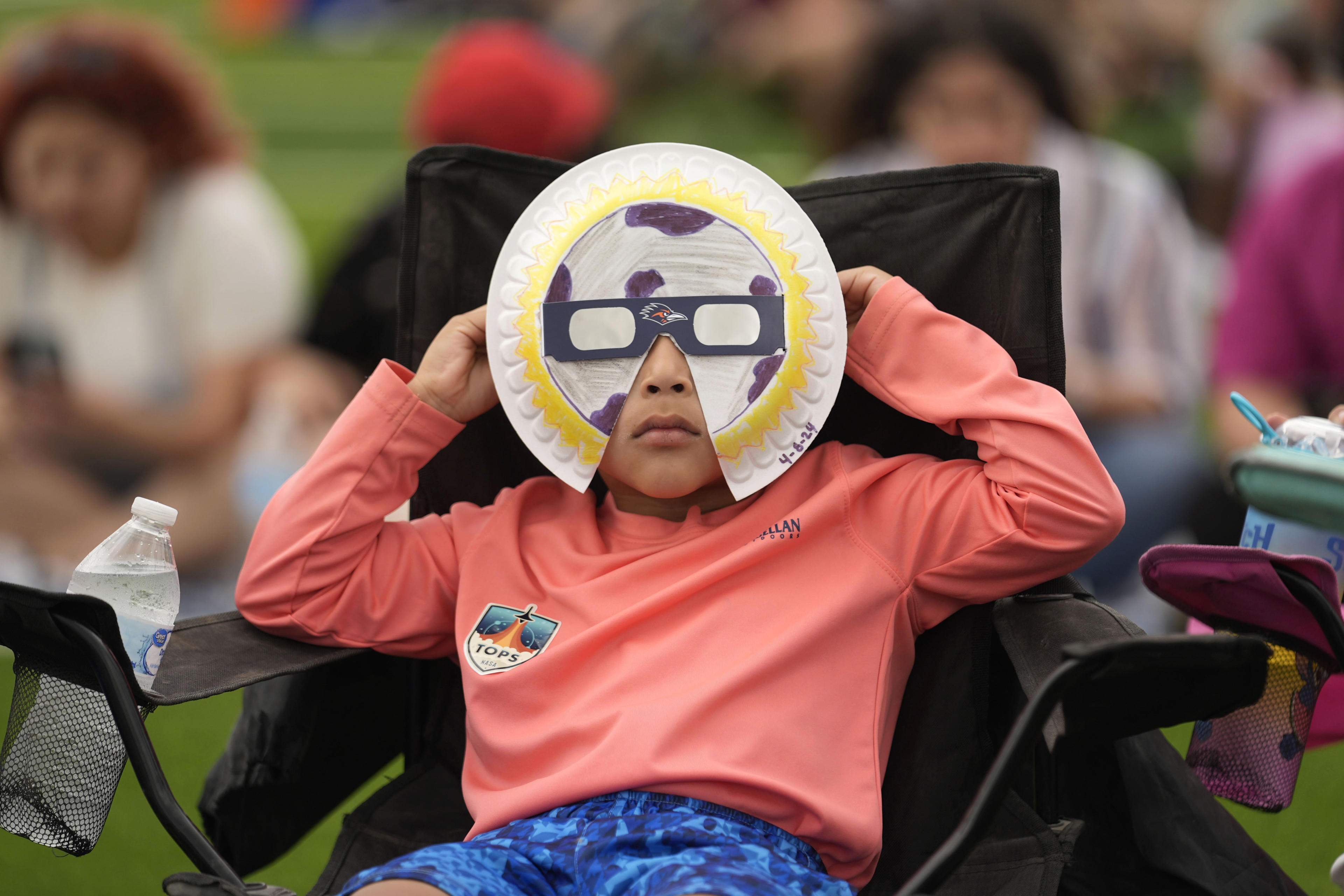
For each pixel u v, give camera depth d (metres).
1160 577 6.76
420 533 7.62
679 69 38.09
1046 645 6.55
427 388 7.46
